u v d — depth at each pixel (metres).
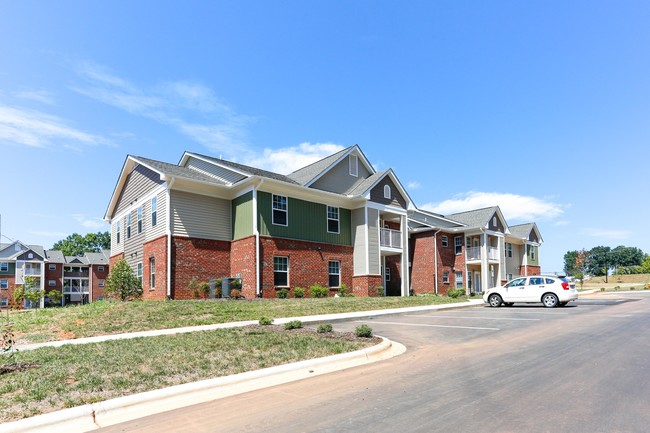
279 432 5.08
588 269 120.19
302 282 24.69
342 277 26.98
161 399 6.41
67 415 5.54
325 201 26.81
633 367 7.68
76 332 12.61
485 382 6.98
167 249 21.58
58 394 6.36
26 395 6.32
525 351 9.48
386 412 5.65
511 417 5.29
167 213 21.95
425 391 6.59
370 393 6.60
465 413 5.48
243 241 23.30
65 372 7.55
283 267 23.98
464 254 38.94
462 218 41.06
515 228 48.38
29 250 62.19
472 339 11.52
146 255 23.89
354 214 28.12
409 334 12.67
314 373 8.11
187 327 13.38
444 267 37.94
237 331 12.02
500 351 9.61
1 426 5.12
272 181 23.20
